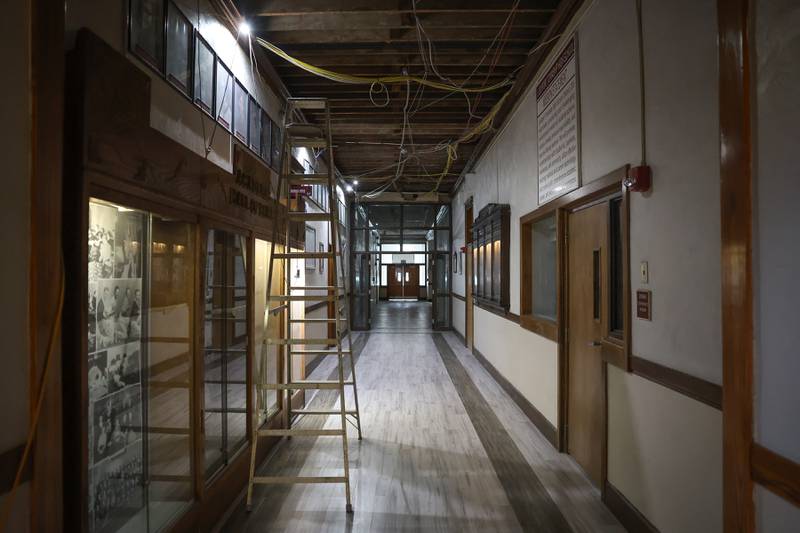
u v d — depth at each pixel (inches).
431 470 122.6
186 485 89.2
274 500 107.1
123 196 65.7
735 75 49.9
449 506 103.5
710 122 68.4
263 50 134.7
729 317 51.2
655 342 83.8
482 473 120.6
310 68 147.3
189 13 89.9
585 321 121.6
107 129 60.2
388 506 103.7
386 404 185.6
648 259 86.0
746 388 48.4
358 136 248.5
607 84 102.7
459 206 370.9
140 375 79.7
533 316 167.8
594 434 114.3
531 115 165.5
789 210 43.5
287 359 155.4
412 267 907.4
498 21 130.7
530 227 176.6
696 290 71.8
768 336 46.1
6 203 44.9
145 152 69.1
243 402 121.9
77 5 57.7
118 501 74.0
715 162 67.2
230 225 109.3
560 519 97.9
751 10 48.0
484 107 202.4
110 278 71.9
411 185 394.0
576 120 120.0
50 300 50.5
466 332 329.4
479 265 269.6
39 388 48.7
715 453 67.7
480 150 256.8
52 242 50.8
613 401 102.3
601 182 103.3
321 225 280.2
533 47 147.3
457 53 149.3
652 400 85.4
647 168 85.0
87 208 56.9
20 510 46.7
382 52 148.6
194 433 90.7
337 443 142.6
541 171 152.9
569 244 135.0
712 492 68.3
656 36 82.3
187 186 83.4
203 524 90.6
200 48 95.1
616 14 98.0
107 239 71.1
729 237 51.2
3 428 44.6
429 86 180.2
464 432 152.6
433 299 422.9
